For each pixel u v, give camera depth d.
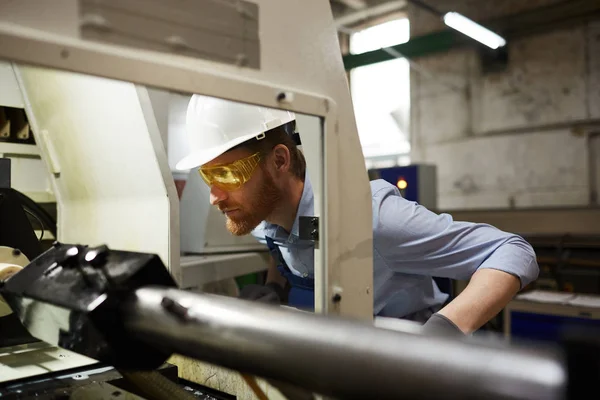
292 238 1.22
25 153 1.46
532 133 4.11
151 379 0.80
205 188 1.77
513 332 2.39
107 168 1.16
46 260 0.76
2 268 0.83
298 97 0.71
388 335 0.42
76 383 0.80
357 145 0.82
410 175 3.29
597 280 2.75
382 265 1.16
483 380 0.36
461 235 1.05
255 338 0.49
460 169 4.50
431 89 4.64
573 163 3.92
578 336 0.33
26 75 1.26
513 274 0.95
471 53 4.39
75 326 0.63
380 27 4.91
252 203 1.15
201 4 0.61
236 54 0.65
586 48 3.84
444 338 0.40
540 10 3.97
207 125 1.13
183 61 0.59
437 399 0.38
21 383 0.80
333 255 0.77
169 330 0.56
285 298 1.65
